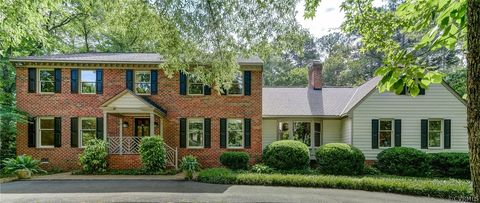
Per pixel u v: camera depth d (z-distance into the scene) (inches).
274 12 389.4
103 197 393.1
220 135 726.5
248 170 657.6
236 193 425.1
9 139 717.3
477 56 84.4
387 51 186.7
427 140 716.0
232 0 382.3
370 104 719.7
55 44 874.8
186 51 407.2
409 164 634.2
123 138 665.0
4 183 510.9
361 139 714.2
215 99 730.2
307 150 666.8
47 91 708.7
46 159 698.2
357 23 235.6
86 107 710.5
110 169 634.8
